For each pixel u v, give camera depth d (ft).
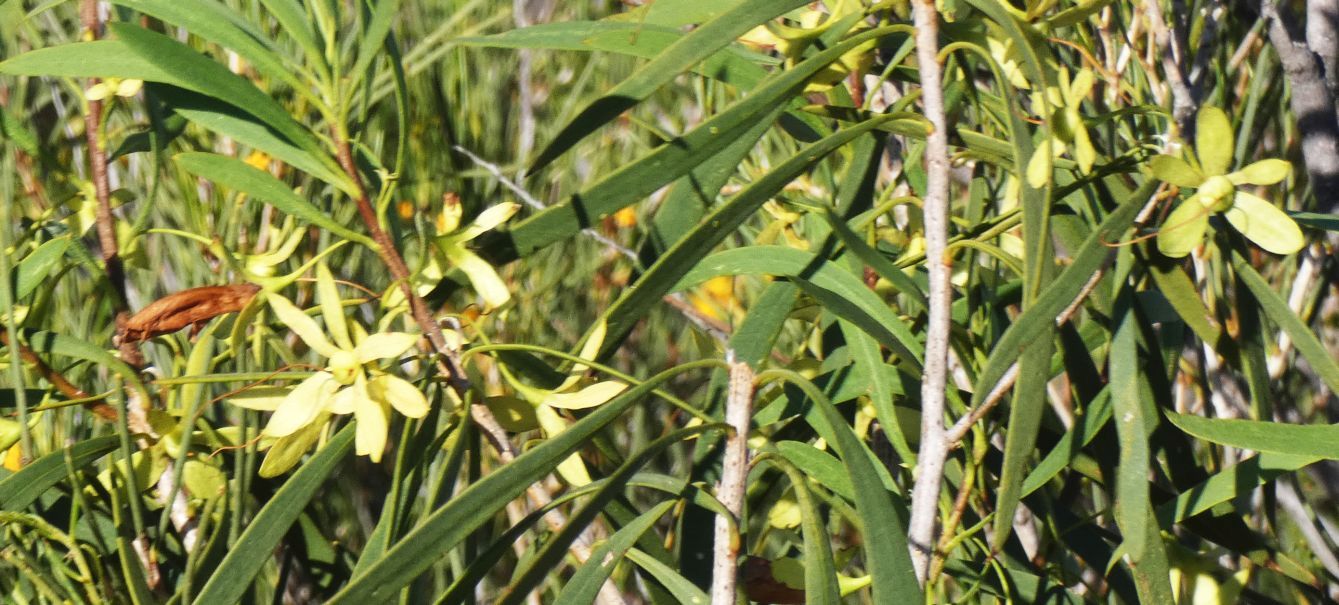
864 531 1.96
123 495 2.34
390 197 2.07
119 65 2.07
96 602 2.25
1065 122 2.11
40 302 2.33
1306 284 3.24
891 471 2.45
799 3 2.06
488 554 1.99
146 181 3.38
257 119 2.10
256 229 3.35
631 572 3.03
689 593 2.05
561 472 2.15
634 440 4.39
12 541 2.25
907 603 1.95
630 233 4.37
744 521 2.28
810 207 2.35
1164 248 2.04
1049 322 2.01
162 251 3.41
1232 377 3.13
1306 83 2.74
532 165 2.03
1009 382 2.09
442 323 2.14
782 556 2.36
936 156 2.10
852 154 2.39
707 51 2.03
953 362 2.64
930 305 2.10
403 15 4.19
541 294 4.15
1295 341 2.13
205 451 2.29
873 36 2.10
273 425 2.03
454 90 4.12
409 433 2.07
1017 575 2.34
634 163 2.09
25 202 2.97
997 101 2.35
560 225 2.12
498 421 2.11
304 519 2.46
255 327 2.28
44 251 2.27
